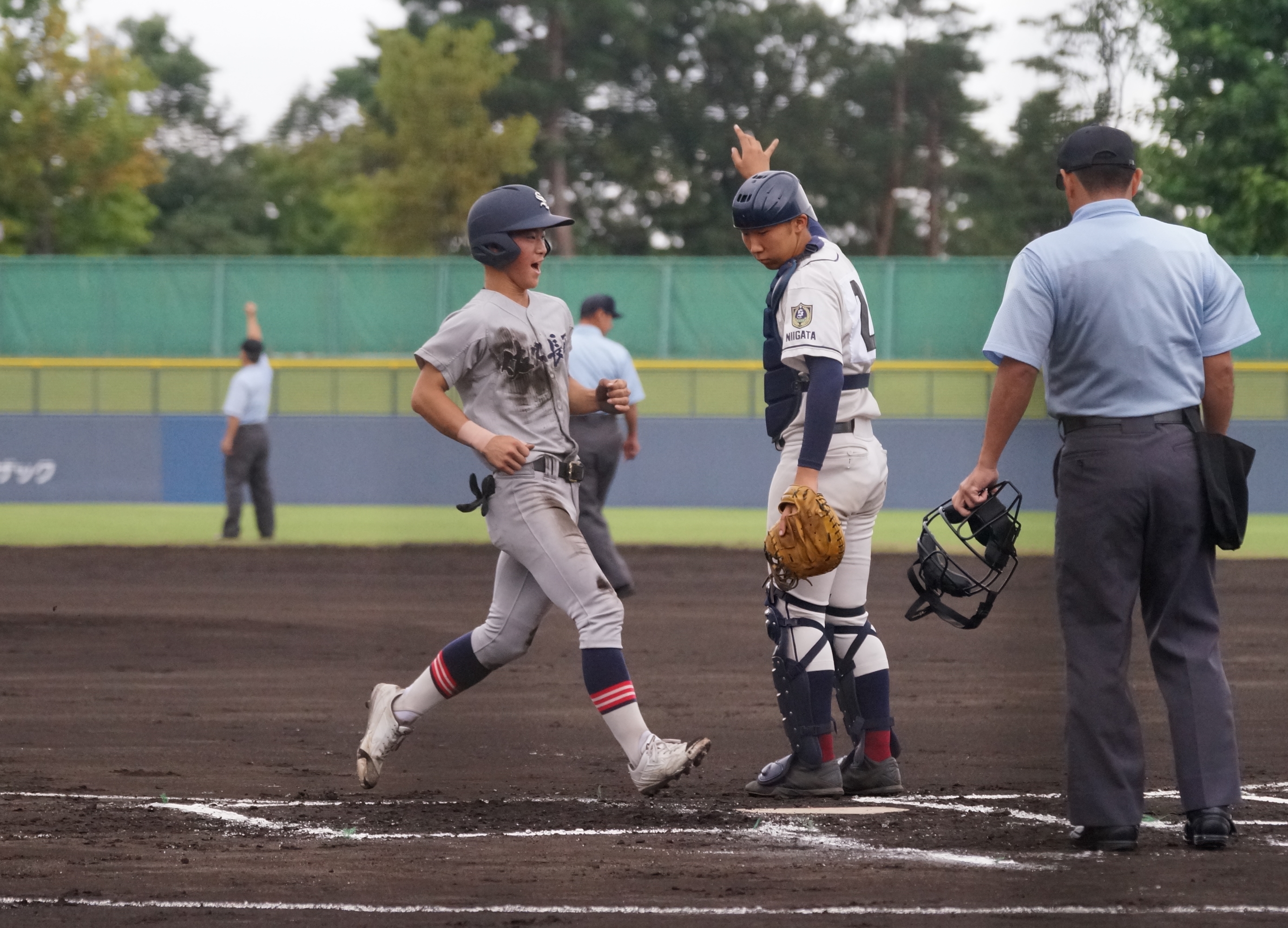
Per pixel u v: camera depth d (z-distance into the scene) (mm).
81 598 32594
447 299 60219
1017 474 53062
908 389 54188
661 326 57688
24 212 93250
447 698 13945
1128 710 11648
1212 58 68312
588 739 17438
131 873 10828
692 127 120188
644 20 120875
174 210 145250
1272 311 52719
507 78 111375
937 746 16906
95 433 54750
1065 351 11945
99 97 95438
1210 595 11914
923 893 10164
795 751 13969
